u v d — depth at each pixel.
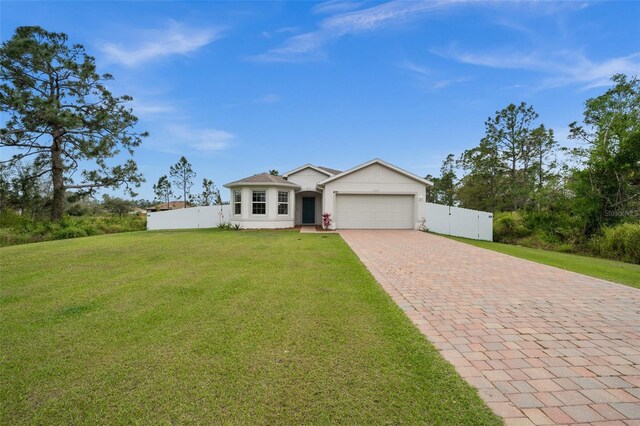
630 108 15.43
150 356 3.18
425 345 3.46
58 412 2.36
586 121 17.84
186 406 2.41
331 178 17.75
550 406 2.43
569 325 4.11
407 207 18.27
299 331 3.78
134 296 5.18
